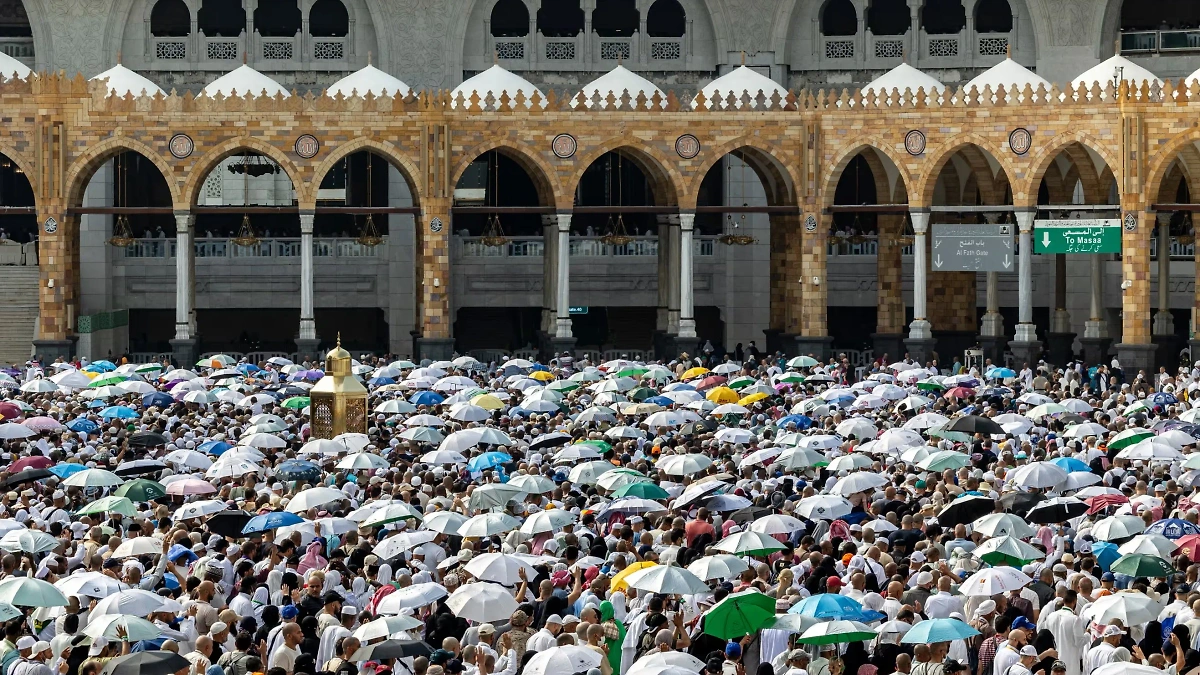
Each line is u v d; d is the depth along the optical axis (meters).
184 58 114.25
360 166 118.00
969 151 103.12
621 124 100.38
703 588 32.41
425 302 100.56
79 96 98.38
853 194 119.38
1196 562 36.09
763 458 49.97
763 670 28.52
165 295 114.00
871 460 49.41
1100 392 75.50
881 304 106.81
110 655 30.59
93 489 49.41
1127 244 95.38
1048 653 30.09
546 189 104.56
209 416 63.03
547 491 44.59
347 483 47.69
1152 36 111.25
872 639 32.44
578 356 112.44
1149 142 94.75
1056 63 111.81
